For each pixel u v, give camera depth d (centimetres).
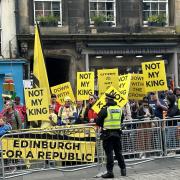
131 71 2573
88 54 2491
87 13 2516
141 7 2578
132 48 2525
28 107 1266
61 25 2484
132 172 1212
